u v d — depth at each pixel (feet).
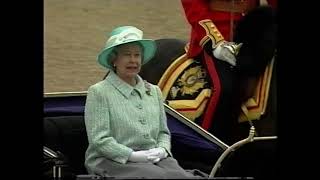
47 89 62.18
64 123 43.75
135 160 40.06
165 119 43.16
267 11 48.01
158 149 41.22
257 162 37.83
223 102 48.08
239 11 49.88
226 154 38.09
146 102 42.16
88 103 41.22
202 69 49.37
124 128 40.86
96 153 40.57
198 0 50.67
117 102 41.19
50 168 37.45
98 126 40.55
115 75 41.93
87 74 66.03
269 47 47.19
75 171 43.24
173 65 49.47
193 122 47.16
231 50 48.34
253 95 47.98
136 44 41.96
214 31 49.47
